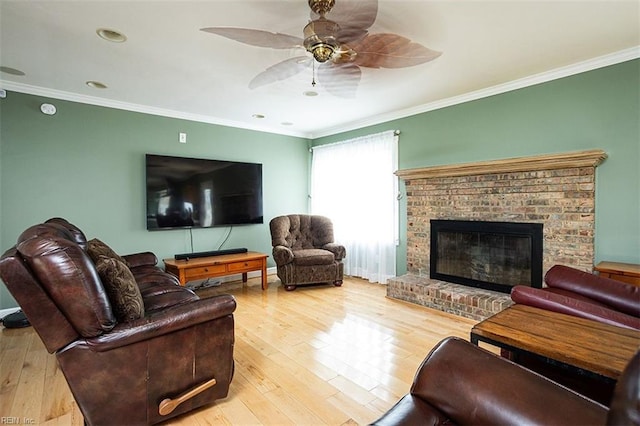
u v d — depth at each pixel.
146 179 4.06
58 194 3.53
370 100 3.85
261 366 2.28
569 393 0.88
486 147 3.53
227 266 4.02
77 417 1.74
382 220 4.56
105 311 1.47
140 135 4.05
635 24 2.20
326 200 5.40
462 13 2.07
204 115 4.49
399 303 3.68
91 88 3.40
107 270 1.56
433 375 1.06
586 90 2.87
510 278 3.29
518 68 2.95
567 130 2.98
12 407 1.82
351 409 1.81
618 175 2.73
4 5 1.95
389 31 2.28
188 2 1.95
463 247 3.66
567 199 2.91
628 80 2.66
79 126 3.64
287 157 5.50
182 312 1.67
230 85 3.32
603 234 2.81
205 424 1.69
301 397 1.92
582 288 2.18
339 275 4.46
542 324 1.56
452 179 3.72
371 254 4.70
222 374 1.83
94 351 1.47
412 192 4.14
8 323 2.97
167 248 4.29
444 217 3.81
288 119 4.71
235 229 4.90
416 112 4.16
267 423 1.70
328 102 3.92
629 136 2.67
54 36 2.33
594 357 1.24
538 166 2.98
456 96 3.70
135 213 4.03
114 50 2.54
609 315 1.60
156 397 1.63
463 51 2.60
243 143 4.97
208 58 2.69
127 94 3.59
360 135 4.94
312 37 1.78
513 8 2.02
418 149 4.17
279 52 2.56
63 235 1.69
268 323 3.08
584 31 2.30
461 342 1.14
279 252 4.24
